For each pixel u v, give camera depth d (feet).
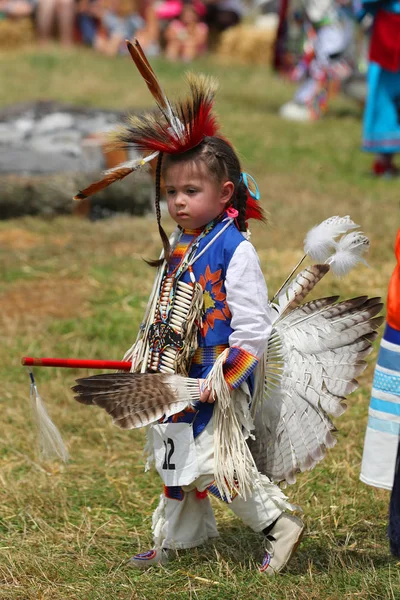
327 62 111.24
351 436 35.12
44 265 57.67
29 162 68.13
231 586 24.79
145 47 163.84
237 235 24.13
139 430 36.35
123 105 112.16
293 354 25.11
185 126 23.71
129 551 27.53
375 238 62.95
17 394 39.68
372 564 25.59
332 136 103.30
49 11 164.45
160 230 25.12
